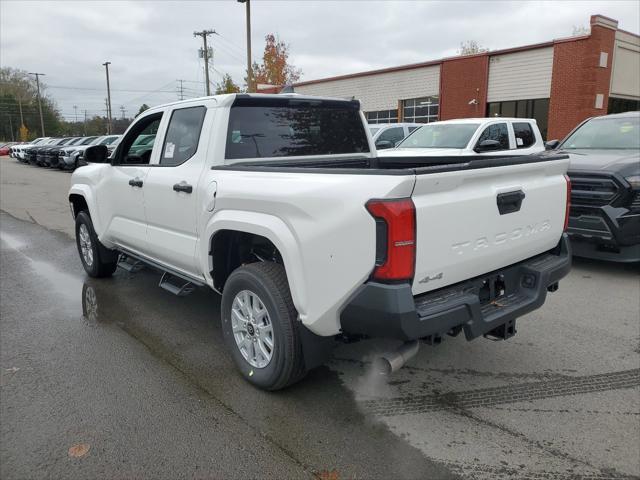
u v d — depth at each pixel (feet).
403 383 12.32
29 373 12.89
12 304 18.06
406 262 9.09
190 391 11.96
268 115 13.85
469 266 10.36
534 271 11.77
